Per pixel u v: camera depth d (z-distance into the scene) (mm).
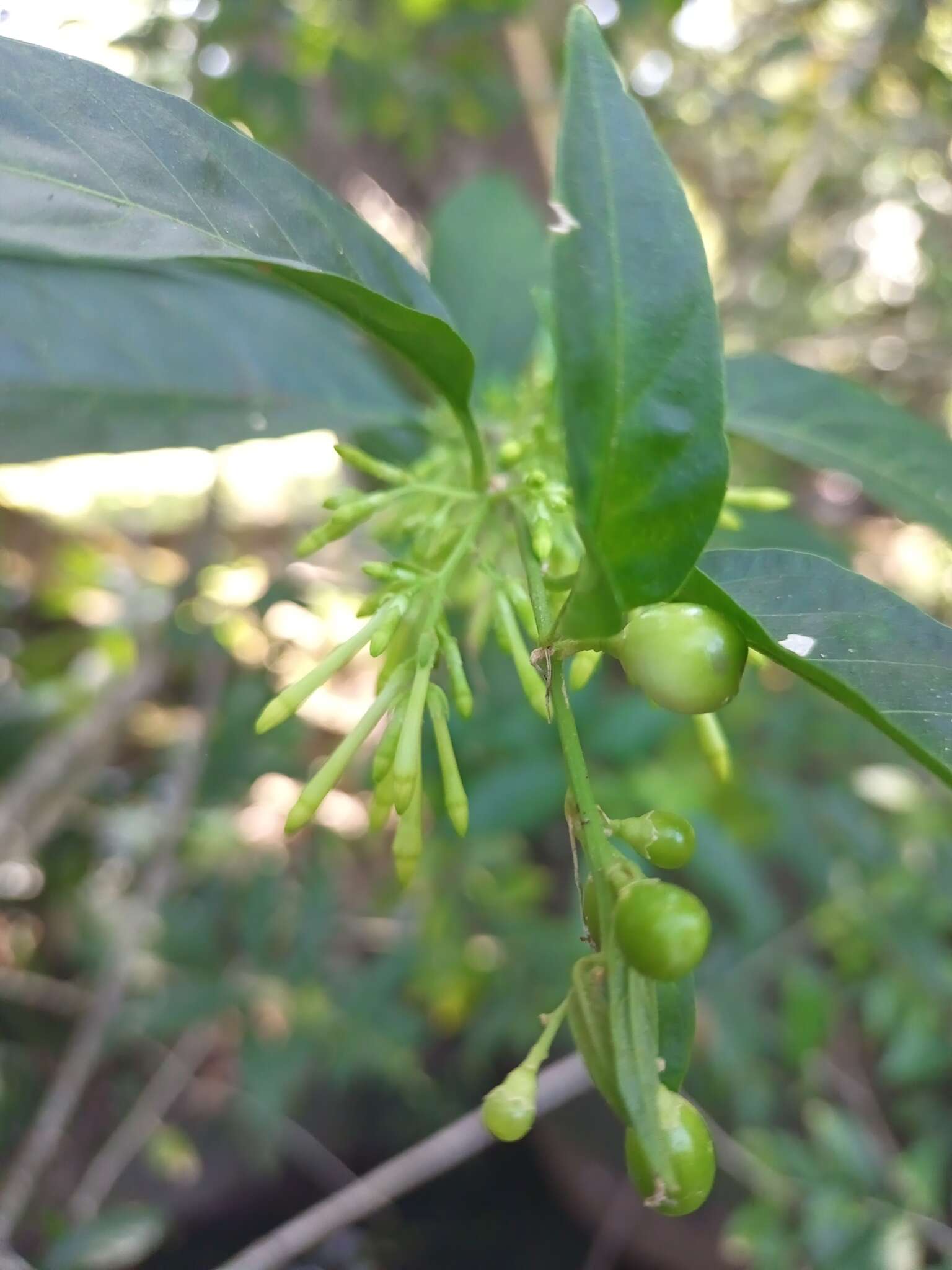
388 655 107
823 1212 227
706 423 74
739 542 207
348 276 98
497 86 291
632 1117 66
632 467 74
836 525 445
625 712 227
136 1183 334
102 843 305
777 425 175
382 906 306
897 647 82
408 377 218
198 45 228
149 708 321
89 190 81
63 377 143
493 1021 282
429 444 182
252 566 266
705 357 74
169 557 373
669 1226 331
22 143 79
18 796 245
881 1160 240
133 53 225
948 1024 261
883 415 174
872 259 405
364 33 282
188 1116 353
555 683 77
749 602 85
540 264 216
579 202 73
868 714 76
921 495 168
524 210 222
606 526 74
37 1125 231
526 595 108
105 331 149
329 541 114
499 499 116
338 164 361
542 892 308
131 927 243
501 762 219
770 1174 245
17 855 250
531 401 154
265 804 354
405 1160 240
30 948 309
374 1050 278
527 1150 381
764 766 283
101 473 330
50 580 333
